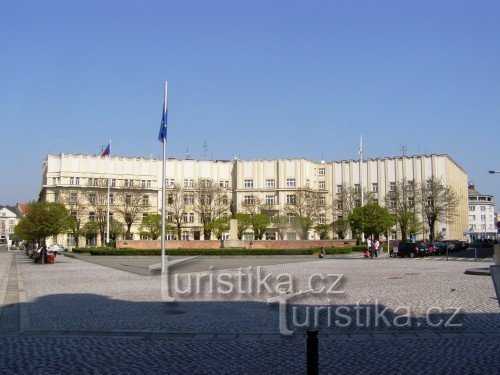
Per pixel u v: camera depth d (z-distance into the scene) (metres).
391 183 90.69
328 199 95.94
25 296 18.42
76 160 93.38
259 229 82.25
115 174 95.19
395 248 54.72
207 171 99.06
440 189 81.69
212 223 79.12
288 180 93.94
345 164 95.44
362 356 9.16
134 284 22.62
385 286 20.31
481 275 25.80
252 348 9.91
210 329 11.81
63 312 14.41
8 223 175.38
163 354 9.45
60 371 8.34
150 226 80.06
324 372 8.09
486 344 10.06
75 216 85.75
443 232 88.12
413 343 10.20
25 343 10.48
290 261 42.81
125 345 10.24
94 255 52.88
